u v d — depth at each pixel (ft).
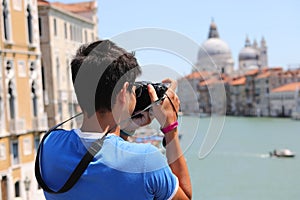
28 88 113.70
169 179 9.04
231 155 254.27
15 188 105.70
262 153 268.00
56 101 137.59
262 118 651.25
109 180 8.98
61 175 9.66
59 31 143.02
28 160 110.22
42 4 136.87
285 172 199.21
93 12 171.01
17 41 110.32
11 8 108.68
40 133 114.42
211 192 154.40
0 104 103.35
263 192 157.38
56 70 139.95
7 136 103.55
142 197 8.96
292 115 618.03
